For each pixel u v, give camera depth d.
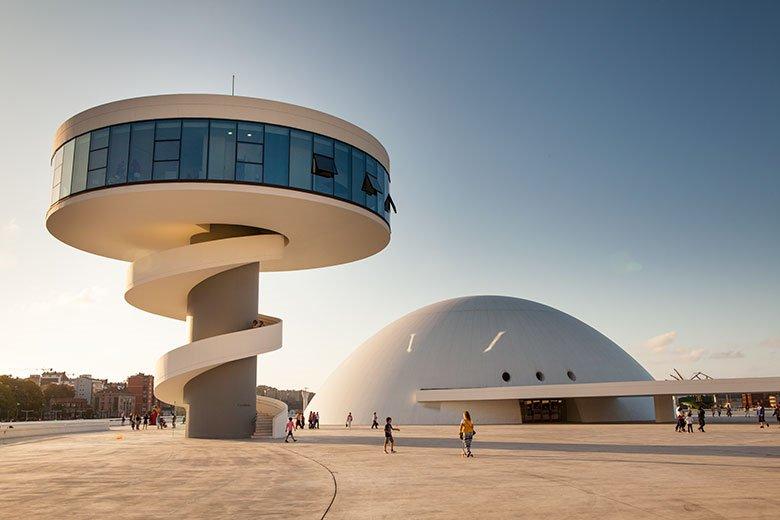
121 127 31.00
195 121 30.81
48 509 12.52
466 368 60.16
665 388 49.91
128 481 16.75
